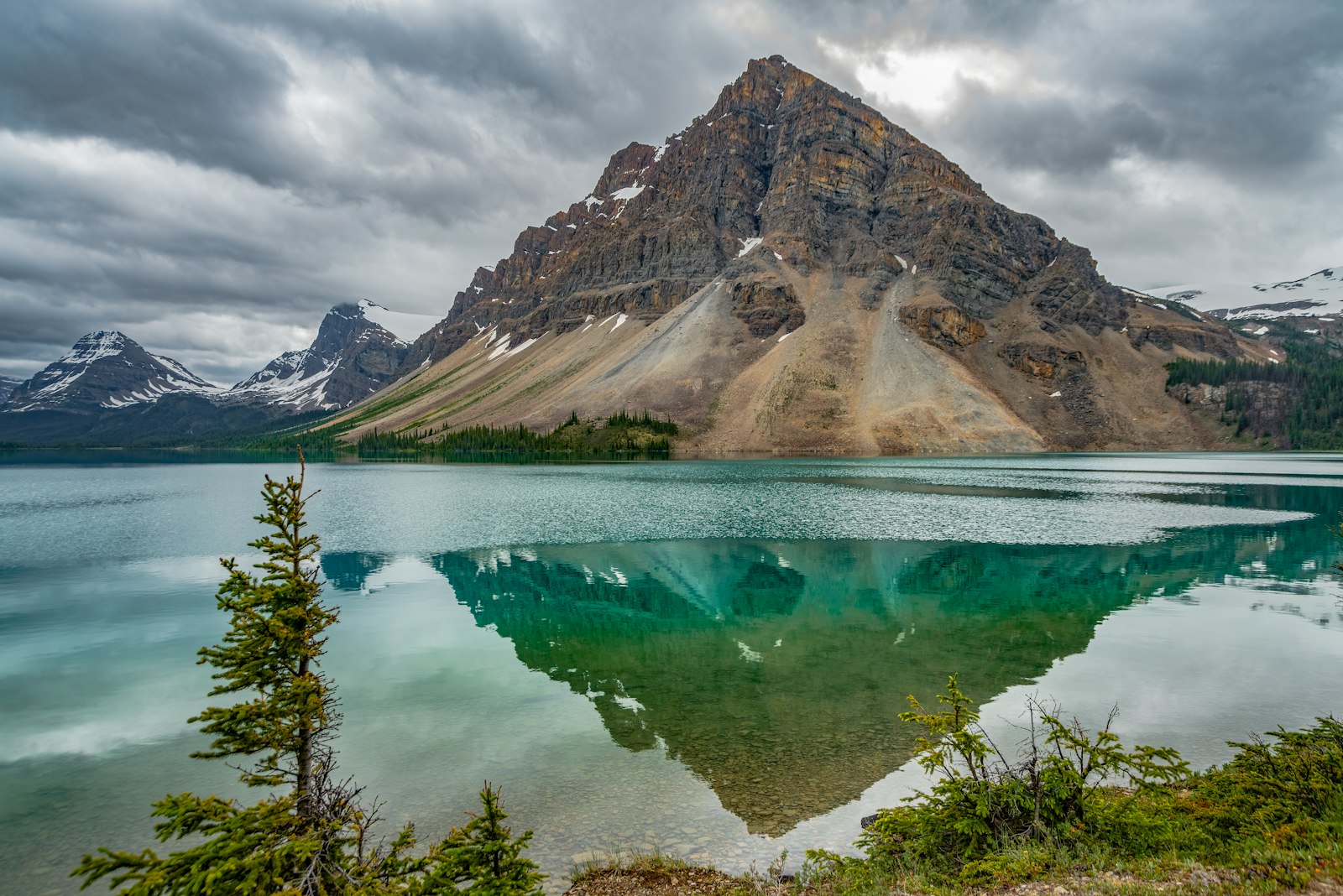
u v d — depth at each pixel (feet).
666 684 68.95
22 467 625.00
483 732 57.00
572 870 36.50
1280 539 156.15
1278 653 76.89
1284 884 24.90
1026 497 249.96
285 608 29.84
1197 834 32.07
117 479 432.25
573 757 51.90
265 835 25.27
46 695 67.97
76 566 135.95
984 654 77.51
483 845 28.17
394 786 47.29
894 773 48.62
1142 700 62.54
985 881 29.17
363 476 422.00
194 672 74.90
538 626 91.45
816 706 62.44
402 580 120.16
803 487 297.94
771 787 46.62
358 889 24.43
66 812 45.09
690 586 114.93
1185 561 132.67
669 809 43.70
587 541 158.71
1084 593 107.86
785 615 96.27
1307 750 38.37
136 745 56.03
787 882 33.99
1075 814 34.60
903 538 161.07
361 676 71.87
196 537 174.40
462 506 234.17
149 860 22.85
